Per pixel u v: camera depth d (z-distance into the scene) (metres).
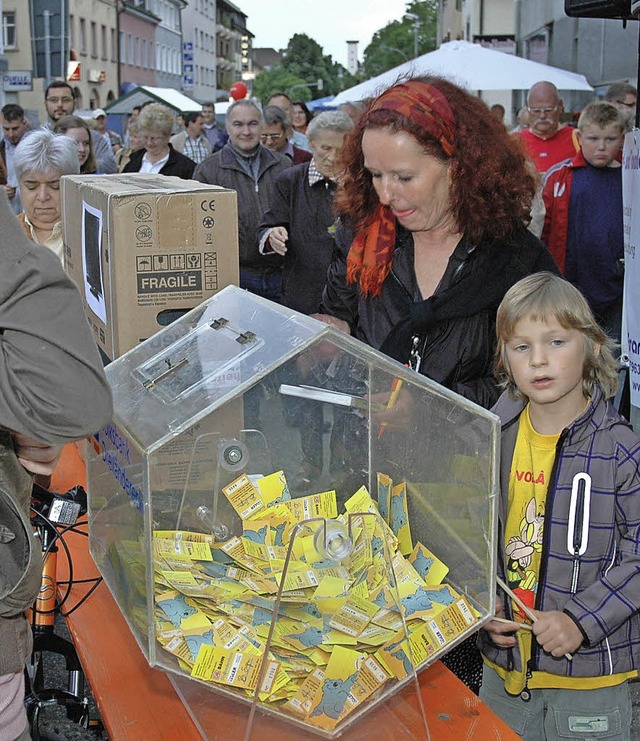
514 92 20.70
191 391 1.57
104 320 2.23
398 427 1.60
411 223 2.05
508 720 1.98
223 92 90.88
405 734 1.44
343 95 9.73
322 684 1.39
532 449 1.91
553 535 1.85
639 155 3.08
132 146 9.85
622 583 1.78
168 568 1.43
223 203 2.14
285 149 7.52
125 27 51.44
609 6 3.28
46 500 1.96
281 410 1.56
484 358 2.13
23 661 1.44
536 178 2.14
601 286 4.77
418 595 1.51
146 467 1.42
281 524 1.53
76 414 1.28
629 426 1.86
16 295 1.24
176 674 1.39
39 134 3.31
